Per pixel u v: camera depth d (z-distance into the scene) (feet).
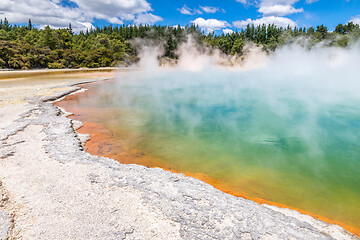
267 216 17.25
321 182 25.53
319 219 18.67
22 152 26.86
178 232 15.19
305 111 59.26
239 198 19.99
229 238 14.79
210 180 24.93
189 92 85.40
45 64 185.16
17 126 35.81
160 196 18.94
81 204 17.69
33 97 60.18
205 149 34.37
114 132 40.14
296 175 27.09
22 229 14.97
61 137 32.37
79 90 80.89
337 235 16.24
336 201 21.79
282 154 33.40
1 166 23.32
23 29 258.98
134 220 16.17
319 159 31.91
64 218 16.12
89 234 14.75
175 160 30.04
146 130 42.16
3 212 16.37
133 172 23.12
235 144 36.78
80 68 195.31
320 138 40.55
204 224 15.96
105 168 23.58
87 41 239.50
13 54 168.66
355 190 23.94
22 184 20.15
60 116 44.32
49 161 24.77
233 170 27.71
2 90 71.36
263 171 27.76
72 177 21.57
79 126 41.65
